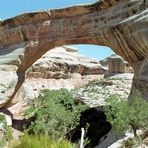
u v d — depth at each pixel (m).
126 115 17.44
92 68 69.00
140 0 24.64
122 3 27.19
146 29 22.89
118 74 59.25
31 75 56.09
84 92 43.78
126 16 26.16
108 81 48.56
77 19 31.70
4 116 32.28
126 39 25.84
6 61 35.62
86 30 30.89
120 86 47.00
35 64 56.28
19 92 39.16
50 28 33.59
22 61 35.44
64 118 27.94
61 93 40.75
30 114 38.53
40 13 33.84
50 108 28.20
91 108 36.50
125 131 18.30
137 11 24.83
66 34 32.44
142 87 23.08
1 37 38.12
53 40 33.28
